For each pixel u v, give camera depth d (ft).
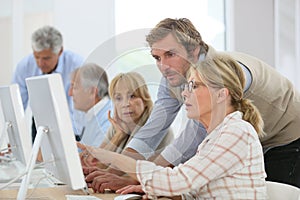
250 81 8.89
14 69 16.38
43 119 5.74
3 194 6.78
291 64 16.16
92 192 7.03
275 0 16.57
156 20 17.08
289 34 16.21
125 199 6.34
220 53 6.94
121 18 16.98
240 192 6.28
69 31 16.79
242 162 6.29
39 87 5.58
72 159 5.43
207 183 6.34
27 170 5.52
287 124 9.70
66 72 15.51
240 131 6.30
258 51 16.79
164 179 6.32
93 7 16.88
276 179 10.08
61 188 7.21
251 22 16.74
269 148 10.08
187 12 17.17
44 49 15.03
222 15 17.30
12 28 16.43
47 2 16.69
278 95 9.36
